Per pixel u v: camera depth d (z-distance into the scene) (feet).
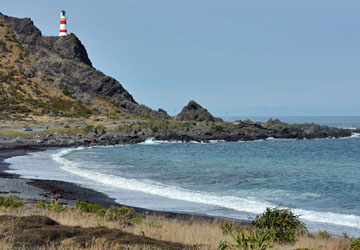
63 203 102.42
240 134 533.96
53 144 374.22
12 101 598.75
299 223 62.13
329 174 196.44
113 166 214.48
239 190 142.51
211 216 94.48
